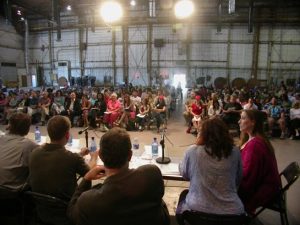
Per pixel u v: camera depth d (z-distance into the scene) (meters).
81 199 1.06
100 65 14.42
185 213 1.49
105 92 8.22
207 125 1.55
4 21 14.34
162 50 13.38
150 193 1.05
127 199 1.01
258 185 1.90
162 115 6.63
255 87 11.52
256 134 2.00
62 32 14.82
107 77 14.21
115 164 1.06
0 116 7.98
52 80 15.23
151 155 2.61
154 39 13.32
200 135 1.60
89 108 7.02
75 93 7.85
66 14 14.38
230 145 1.51
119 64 14.11
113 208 1.00
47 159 1.59
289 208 2.68
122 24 12.90
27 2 12.55
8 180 1.88
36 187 1.62
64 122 1.71
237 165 1.52
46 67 15.65
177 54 13.23
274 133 5.99
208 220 1.40
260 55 12.34
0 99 8.34
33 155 1.64
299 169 1.91
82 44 14.41
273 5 11.60
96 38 14.25
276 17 11.85
